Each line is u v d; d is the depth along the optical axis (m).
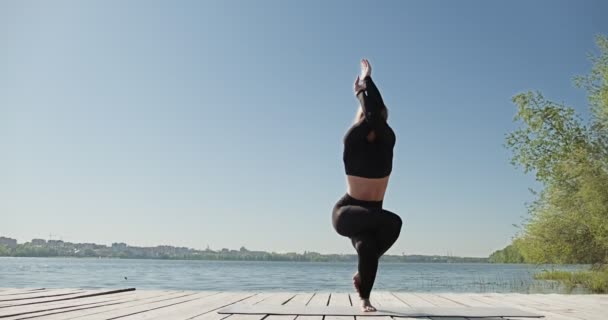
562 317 4.45
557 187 18.06
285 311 4.49
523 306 5.50
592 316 4.54
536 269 19.62
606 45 17.77
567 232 17.72
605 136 18.12
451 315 4.39
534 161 18.08
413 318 4.21
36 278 37.91
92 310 4.54
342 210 4.45
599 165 17.47
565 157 17.89
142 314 4.27
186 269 82.56
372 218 4.33
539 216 18.14
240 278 46.09
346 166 4.50
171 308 4.80
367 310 4.49
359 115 4.57
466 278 47.94
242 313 4.37
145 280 38.34
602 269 18.00
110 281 34.56
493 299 6.44
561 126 18.06
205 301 5.61
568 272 19.17
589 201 17.08
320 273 67.31
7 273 48.47
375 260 4.40
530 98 18.39
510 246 18.88
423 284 33.81
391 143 4.46
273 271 77.81
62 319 3.82
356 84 4.62
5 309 4.48
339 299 6.05
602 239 16.47
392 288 28.56
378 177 4.42
